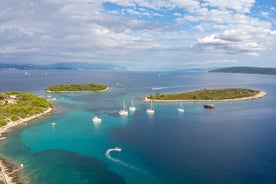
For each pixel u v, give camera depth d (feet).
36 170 379.55
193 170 370.53
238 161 397.60
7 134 555.69
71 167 389.39
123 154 435.12
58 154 440.86
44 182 343.87
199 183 335.26
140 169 378.53
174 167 381.40
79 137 531.91
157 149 454.40
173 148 457.68
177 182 338.95
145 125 620.08
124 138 520.42
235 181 338.54
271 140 493.36
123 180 347.97
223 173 359.87
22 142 504.84
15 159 421.18
